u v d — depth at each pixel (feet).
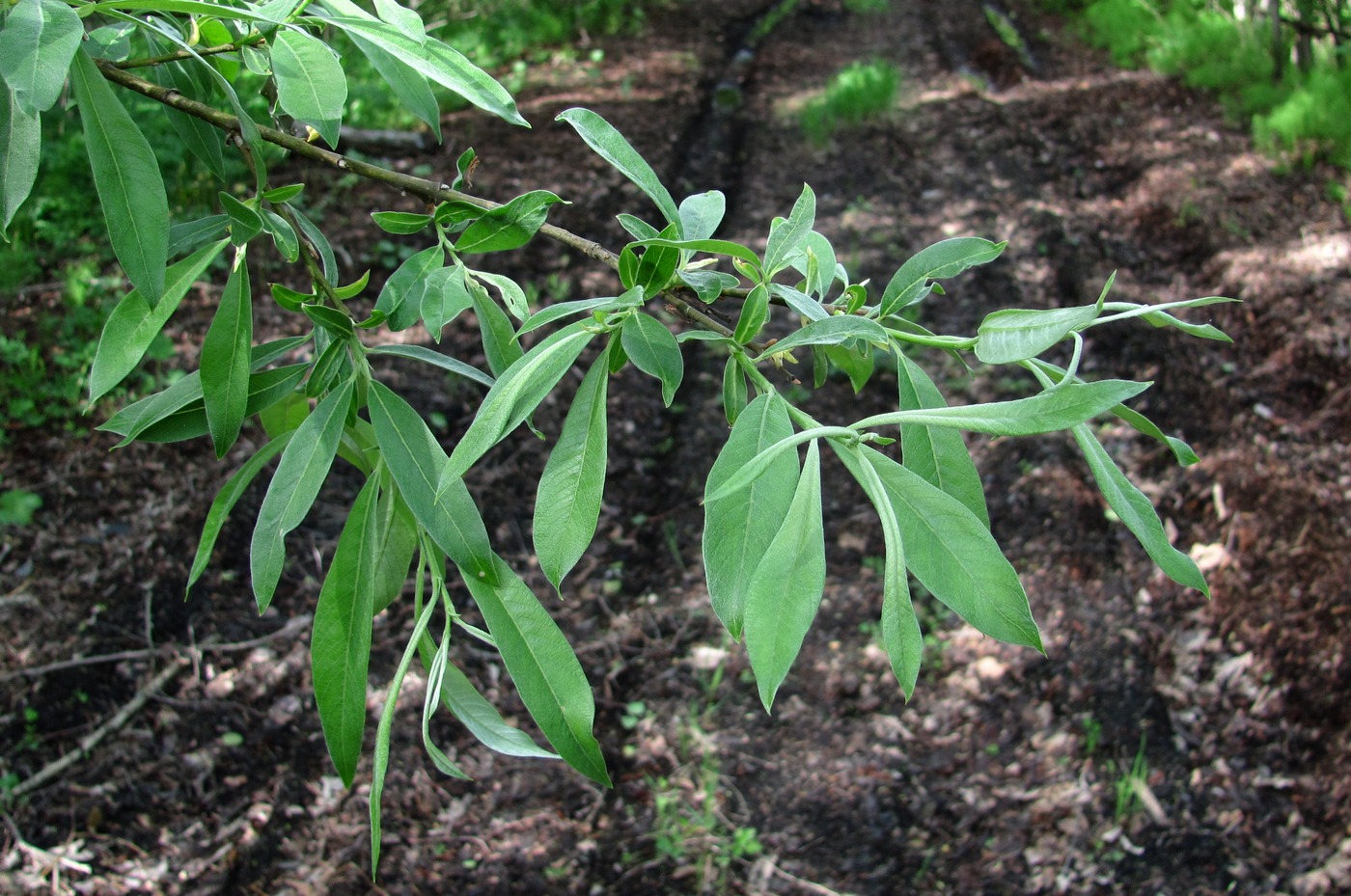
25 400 11.96
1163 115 23.21
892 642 1.74
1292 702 11.53
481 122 19.85
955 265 2.46
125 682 10.24
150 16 3.10
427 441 2.45
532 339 14.94
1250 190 19.62
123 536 11.26
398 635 11.58
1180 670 11.99
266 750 10.21
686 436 14.92
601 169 19.08
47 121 14.19
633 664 12.09
